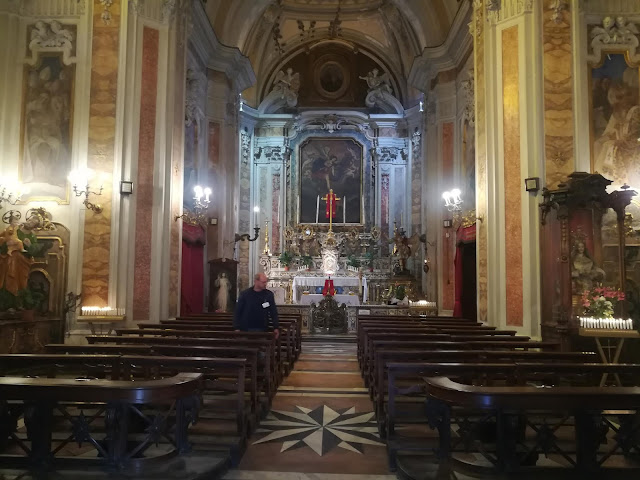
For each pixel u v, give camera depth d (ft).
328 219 70.59
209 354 19.04
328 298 51.39
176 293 36.96
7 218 32.89
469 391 11.85
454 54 52.60
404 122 71.31
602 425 12.54
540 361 19.08
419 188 67.72
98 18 34.24
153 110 34.81
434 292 55.11
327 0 66.64
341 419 20.95
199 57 49.73
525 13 32.89
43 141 33.76
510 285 32.32
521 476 12.19
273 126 71.72
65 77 34.09
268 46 71.20
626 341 26.61
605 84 32.53
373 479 14.65
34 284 32.71
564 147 31.99
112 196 33.12
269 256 65.26
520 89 32.81
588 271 28.66
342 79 74.64
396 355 18.86
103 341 21.39
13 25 34.17
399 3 56.95
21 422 18.61
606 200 28.58
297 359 36.65
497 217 33.32
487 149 34.19
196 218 45.50
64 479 12.87
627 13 32.94
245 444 17.12
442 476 12.80
